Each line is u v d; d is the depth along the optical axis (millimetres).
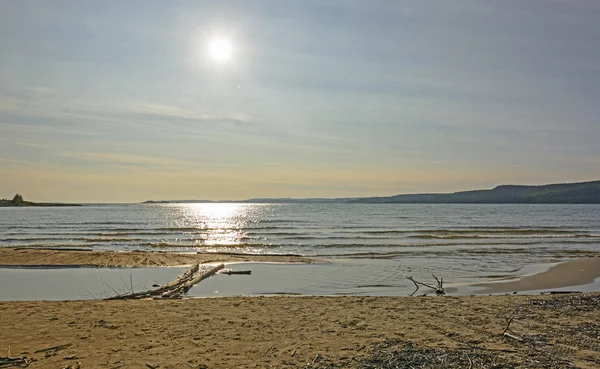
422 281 17297
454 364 6230
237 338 8078
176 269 20656
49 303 11688
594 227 54281
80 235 41531
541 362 6336
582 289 15898
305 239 38438
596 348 7148
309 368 6270
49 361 6711
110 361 6707
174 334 8398
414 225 58750
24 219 71938
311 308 11016
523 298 12586
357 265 21828
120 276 18672
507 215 92438
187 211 134625
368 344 7508
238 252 28703
